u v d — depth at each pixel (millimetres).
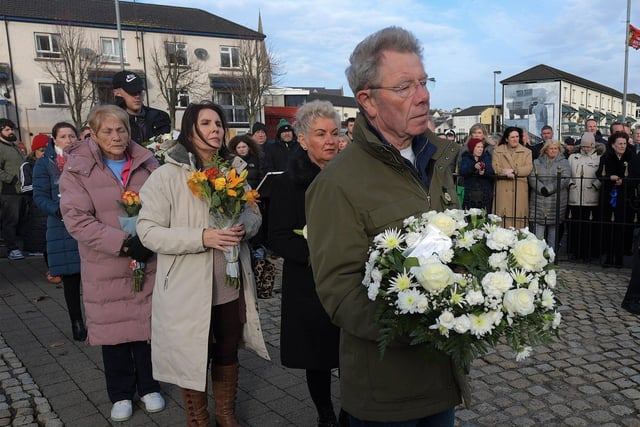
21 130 28188
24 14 28047
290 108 31672
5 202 7395
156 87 31250
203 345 2465
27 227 7082
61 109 28953
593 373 3484
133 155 3100
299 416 3004
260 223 2723
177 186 2525
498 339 1352
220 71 33250
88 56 26984
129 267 2918
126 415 2967
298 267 2516
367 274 1424
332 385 3365
